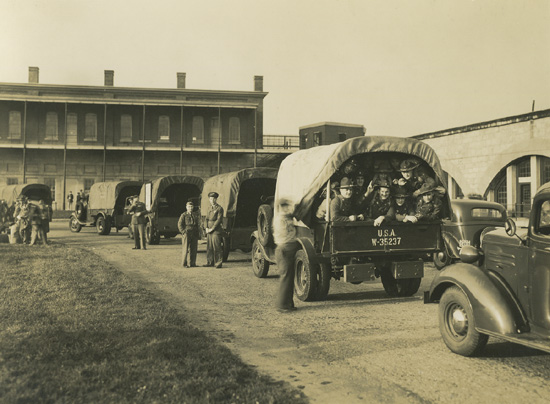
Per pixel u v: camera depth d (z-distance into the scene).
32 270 10.52
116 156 45.84
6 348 5.06
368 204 8.53
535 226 4.95
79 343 5.29
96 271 10.66
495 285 5.20
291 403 3.99
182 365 4.70
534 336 4.83
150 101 43.84
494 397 4.23
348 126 49.09
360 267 8.17
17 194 24.55
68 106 45.22
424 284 10.18
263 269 10.88
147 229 19.23
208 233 12.95
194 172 47.09
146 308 7.11
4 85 43.22
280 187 9.40
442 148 25.17
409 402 4.13
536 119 20.08
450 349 5.54
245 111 47.56
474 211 11.82
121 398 3.92
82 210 25.78
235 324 6.81
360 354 5.45
